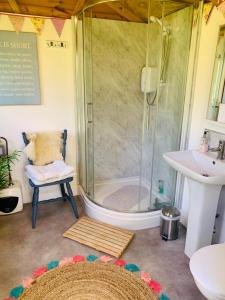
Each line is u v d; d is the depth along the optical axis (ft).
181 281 5.82
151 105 8.66
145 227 7.80
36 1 7.20
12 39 7.61
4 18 7.40
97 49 8.74
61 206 9.12
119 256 6.53
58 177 7.72
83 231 7.50
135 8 7.64
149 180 9.01
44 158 8.61
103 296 5.39
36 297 5.35
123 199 8.75
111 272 6.04
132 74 9.51
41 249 6.79
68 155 9.46
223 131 6.19
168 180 8.45
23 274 5.94
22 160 8.75
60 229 7.69
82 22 7.88
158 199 8.47
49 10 7.73
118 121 9.83
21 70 7.94
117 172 10.30
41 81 8.35
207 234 6.25
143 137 9.18
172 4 6.94
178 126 7.84
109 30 8.68
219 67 6.17
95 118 9.44
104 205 8.16
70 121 9.11
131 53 9.23
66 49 8.32
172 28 7.43
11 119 8.29
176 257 6.59
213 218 6.15
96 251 6.75
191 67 7.09
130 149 10.27
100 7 7.59
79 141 9.41
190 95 7.22
